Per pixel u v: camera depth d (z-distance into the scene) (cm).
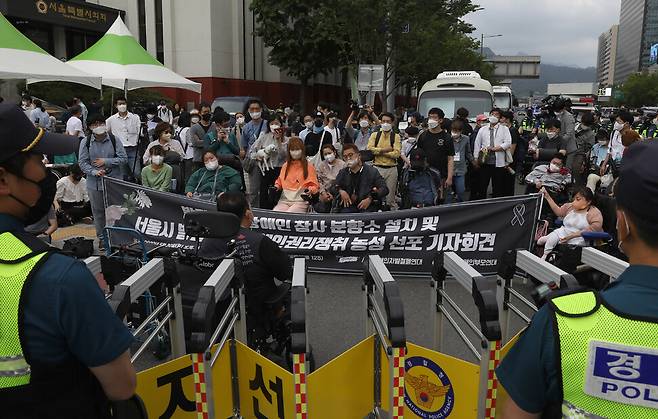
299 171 777
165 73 1355
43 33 2742
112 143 772
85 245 473
